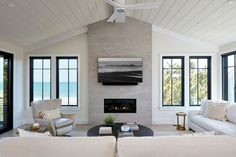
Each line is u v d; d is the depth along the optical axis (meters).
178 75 6.12
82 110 5.99
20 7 3.41
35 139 1.62
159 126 5.60
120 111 5.86
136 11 5.21
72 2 3.82
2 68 5.31
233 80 5.39
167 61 6.10
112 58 5.75
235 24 4.16
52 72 5.99
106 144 1.58
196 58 6.10
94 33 5.84
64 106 6.00
